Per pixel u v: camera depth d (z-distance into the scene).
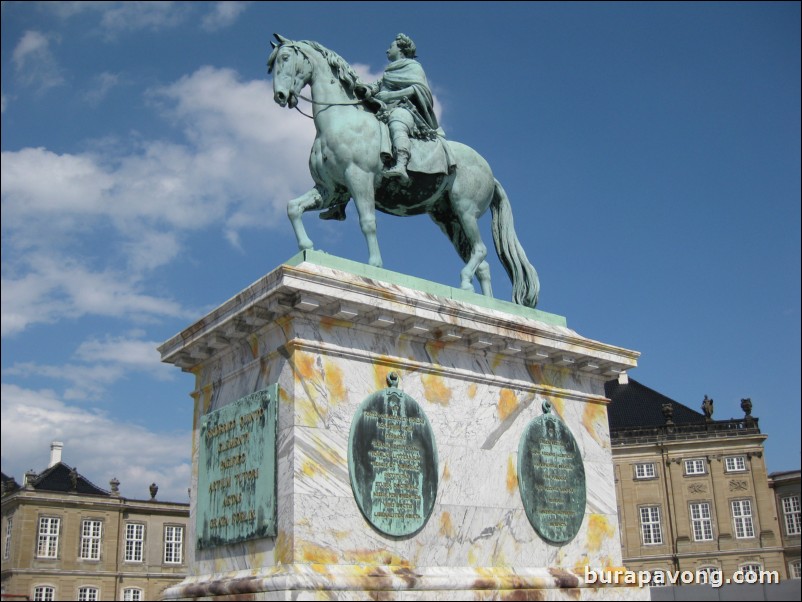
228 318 5.17
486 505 5.47
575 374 6.47
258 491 4.86
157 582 34.72
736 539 32.50
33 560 32.31
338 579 4.46
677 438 33.97
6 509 33.84
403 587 4.71
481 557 5.33
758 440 33.19
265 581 4.41
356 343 5.15
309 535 4.56
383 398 5.14
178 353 5.72
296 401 4.77
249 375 5.24
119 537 34.28
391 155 5.84
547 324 6.26
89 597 33.00
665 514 33.34
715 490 33.16
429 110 6.30
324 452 4.77
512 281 6.75
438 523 5.17
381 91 6.25
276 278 4.83
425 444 5.25
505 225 6.78
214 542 5.13
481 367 5.78
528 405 6.02
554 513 5.89
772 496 32.97
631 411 36.81
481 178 6.45
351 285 5.00
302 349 4.89
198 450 5.56
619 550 6.25
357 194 5.67
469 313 5.57
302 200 5.75
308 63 5.87
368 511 4.84
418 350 5.46
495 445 5.68
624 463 34.28
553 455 6.04
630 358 6.65
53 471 35.12
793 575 32.22
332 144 5.70
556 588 5.53
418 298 5.32
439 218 6.73
